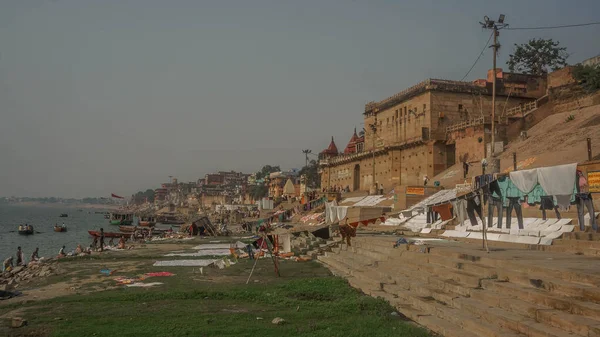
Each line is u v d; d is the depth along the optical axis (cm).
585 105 4294
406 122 5900
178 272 1922
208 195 19550
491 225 1962
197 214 14062
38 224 13225
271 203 10638
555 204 1588
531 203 1672
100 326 1009
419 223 3109
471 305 1008
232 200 18738
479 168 3966
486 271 1184
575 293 895
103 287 1574
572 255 1369
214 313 1141
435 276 1298
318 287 1481
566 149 3078
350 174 7631
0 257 4919
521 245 1719
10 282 2247
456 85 5438
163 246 3544
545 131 4109
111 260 2502
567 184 1541
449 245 1816
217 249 3088
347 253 2173
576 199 1531
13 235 8438
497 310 960
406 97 5872
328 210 3531
